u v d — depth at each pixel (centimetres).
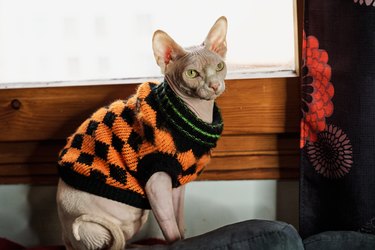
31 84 123
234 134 115
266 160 117
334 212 105
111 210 98
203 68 91
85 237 98
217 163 118
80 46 124
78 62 124
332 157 103
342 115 101
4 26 124
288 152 116
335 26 100
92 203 98
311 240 89
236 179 118
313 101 103
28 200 125
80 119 119
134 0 121
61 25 123
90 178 96
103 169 96
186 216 121
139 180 95
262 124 114
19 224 126
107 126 97
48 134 120
